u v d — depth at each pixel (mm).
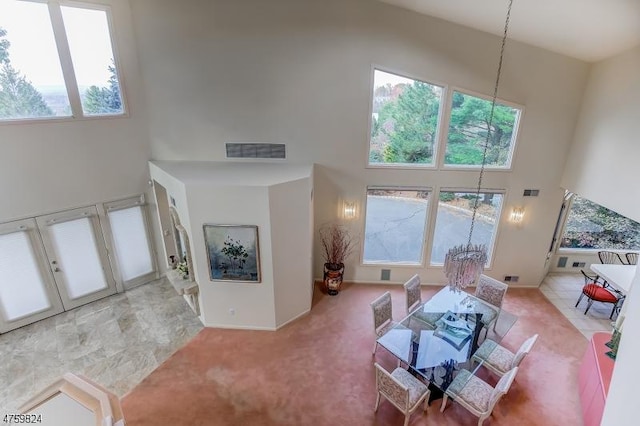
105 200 6625
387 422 4562
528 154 6648
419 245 7438
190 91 6438
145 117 6660
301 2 5879
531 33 5465
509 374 4277
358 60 6145
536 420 4602
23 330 6129
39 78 5609
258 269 5809
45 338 5973
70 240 6406
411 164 6852
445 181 6895
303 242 6109
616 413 2119
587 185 6066
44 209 6012
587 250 8039
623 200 5262
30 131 5641
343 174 6883
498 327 5508
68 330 6164
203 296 6082
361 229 7277
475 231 7301
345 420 4598
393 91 6371
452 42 6012
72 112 5973
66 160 6062
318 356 5645
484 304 5734
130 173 6785
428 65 6148
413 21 5910
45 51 5570
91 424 3010
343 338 6039
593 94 5965
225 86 6379
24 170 5703
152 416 4621
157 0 5945
